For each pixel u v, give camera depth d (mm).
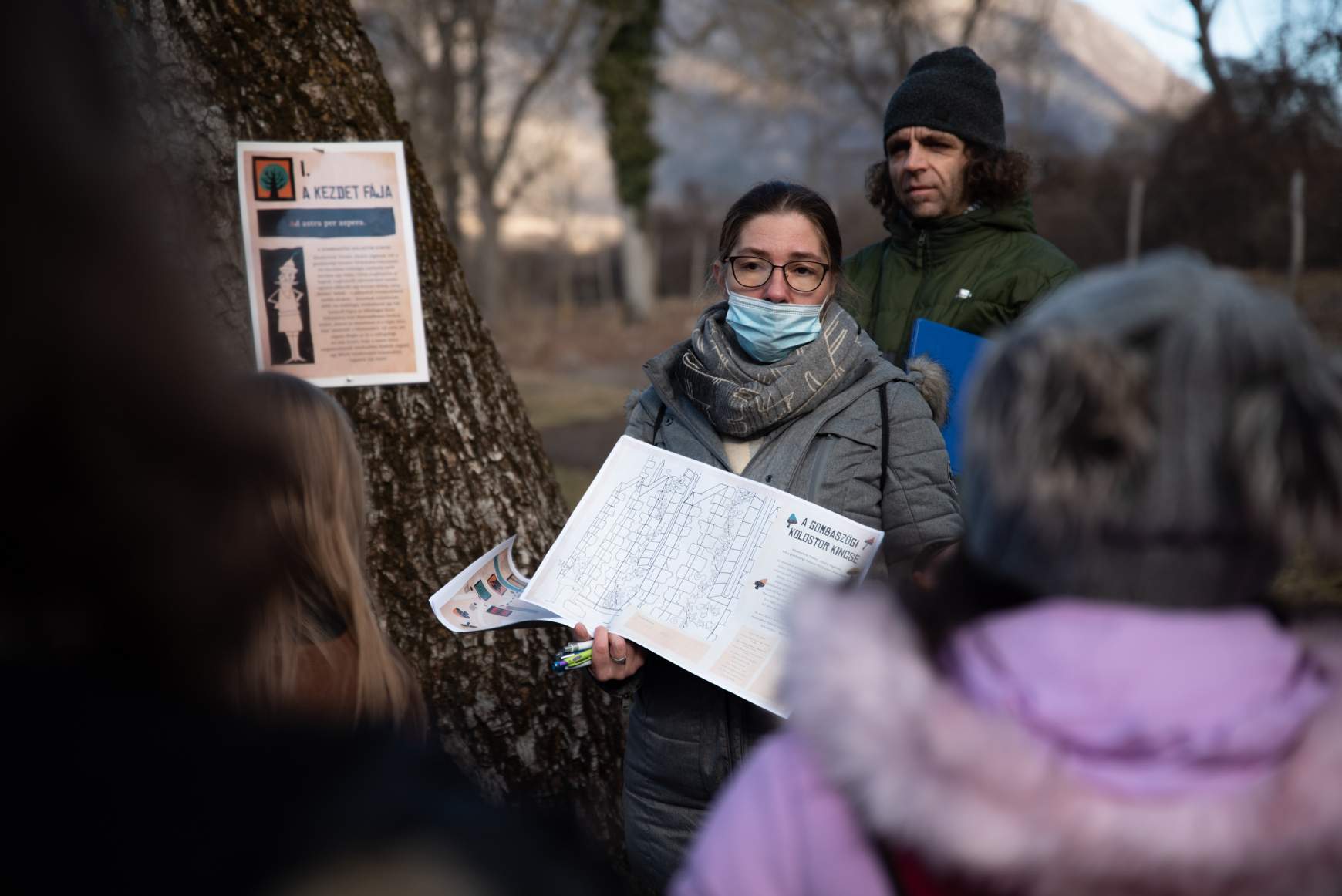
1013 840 730
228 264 2320
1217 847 712
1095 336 815
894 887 834
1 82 573
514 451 2682
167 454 608
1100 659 787
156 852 565
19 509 578
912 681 797
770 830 898
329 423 1521
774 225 2012
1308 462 764
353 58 2520
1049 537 810
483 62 25719
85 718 588
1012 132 19609
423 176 2652
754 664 1767
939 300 2754
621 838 2572
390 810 624
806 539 1840
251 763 608
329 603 1457
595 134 30734
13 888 551
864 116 22516
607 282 34562
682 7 23438
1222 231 15547
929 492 1945
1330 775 743
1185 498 774
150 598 606
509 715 2486
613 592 1907
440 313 2586
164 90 2219
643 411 2215
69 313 575
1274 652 806
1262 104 13516
